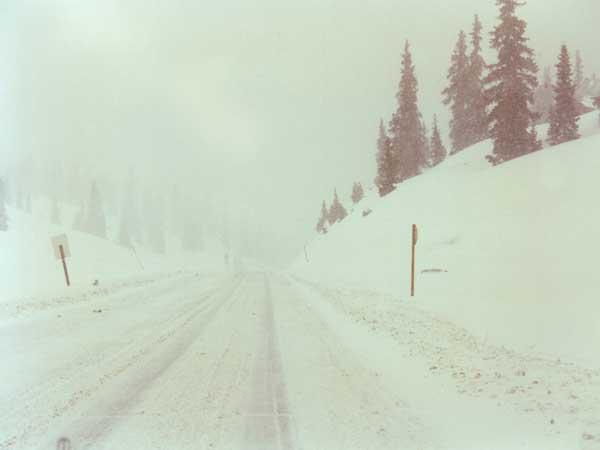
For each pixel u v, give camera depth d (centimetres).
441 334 1106
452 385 747
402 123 5544
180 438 530
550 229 1694
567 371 762
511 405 643
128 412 613
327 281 2905
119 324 1273
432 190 3450
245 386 737
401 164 5534
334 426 577
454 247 2130
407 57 5528
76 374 788
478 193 2652
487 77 3484
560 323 1009
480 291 1448
